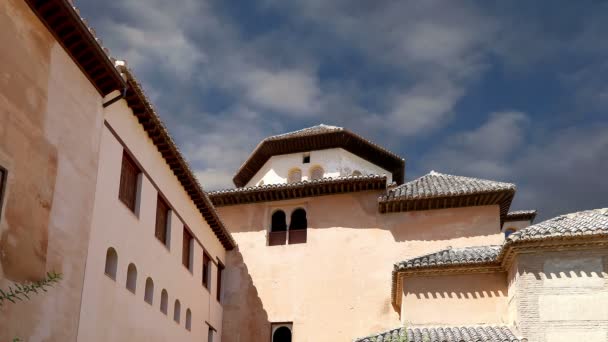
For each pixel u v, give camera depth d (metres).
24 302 11.88
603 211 20.47
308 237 26.36
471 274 20.27
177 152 19.45
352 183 25.94
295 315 25.30
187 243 22.19
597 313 17.41
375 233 25.66
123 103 16.72
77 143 14.31
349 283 25.17
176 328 20.20
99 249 15.09
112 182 15.95
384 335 19.52
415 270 20.28
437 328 19.69
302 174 29.48
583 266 17.89
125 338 16.28
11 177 11.78
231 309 26.11
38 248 12.51
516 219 29.38
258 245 26.89
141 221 17.69
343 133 29.03
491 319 19.69
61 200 13.49
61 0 12.73
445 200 24.97
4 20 11.95
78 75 14.55
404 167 31.50
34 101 12.73
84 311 14.20
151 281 18.36
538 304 17.80
